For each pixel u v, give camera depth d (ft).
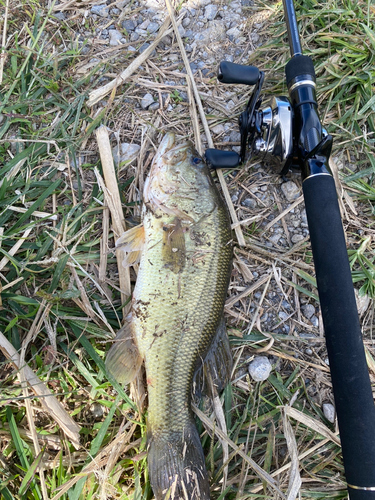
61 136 1.60
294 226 1.63
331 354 1.19
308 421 1.44
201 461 1.27
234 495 1.38
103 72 1.68
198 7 1.76
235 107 1.68
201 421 1.42
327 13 1.73
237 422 1.44
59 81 1.64
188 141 1.46
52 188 1.52
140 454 1.35
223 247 1.38
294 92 1.33
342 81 1.68
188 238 1.34
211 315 1.34
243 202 1.62
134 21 1.74
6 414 1.34
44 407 1.33
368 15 1.72
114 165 1.58
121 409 1.41
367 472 1.12
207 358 1.36
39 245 1.48
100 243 1.52
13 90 1.63
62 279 1.45
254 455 1.44
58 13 1.72
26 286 1.46
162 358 1.29
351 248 1.64
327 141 1.26
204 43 1.74
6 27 1.67
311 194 1.27
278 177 1.64
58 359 1.38
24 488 1.25
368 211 1.66
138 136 1.63
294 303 1.58
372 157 1.65
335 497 1.41
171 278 1.31
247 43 1.75
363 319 1.58
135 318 1.33
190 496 1.24
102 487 1.30
